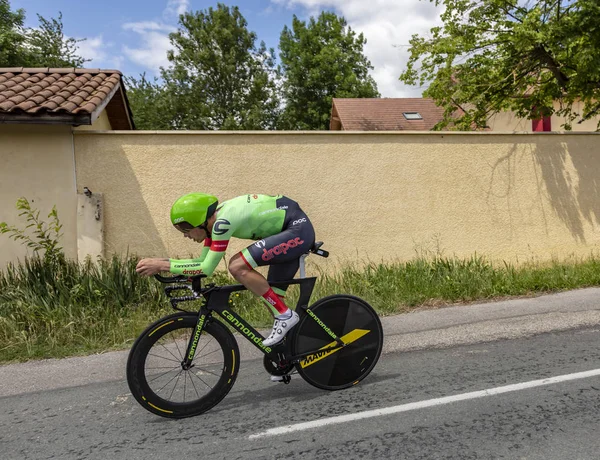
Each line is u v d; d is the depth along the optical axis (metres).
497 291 6.18
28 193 6.40
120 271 5.98
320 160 7.14
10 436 3.03
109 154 6.57
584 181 8.01
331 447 2.71
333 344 3.46
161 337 3.09
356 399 3.34
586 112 10.94
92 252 6.44
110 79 7.65
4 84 7.00
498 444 2.65
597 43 8.25
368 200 7.30
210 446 2.78
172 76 31.48
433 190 7.50
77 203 6.44
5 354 4.65
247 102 31.45
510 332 4.69
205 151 6.82
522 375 3.61
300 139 7.07
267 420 3.08
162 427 3.06
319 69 31.16
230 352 3.22
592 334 4.52
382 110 22.27
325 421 3.02
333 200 7.20
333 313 3.47
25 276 5.86
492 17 10.18
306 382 3.71
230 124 29.72
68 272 5.97
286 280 3.37
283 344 3.32
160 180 6.71
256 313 5.36
